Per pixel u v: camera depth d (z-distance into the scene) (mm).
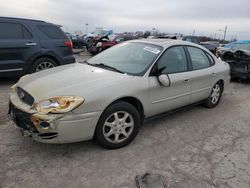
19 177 2703
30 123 2902
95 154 3223
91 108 2980
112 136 3336
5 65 6160
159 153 3324
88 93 2990
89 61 4367
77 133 2961
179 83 4090
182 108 4484
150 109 3742
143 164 3049
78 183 2658
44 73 3746
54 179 2703
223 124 4434
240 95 6578
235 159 3248
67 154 3193
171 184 2695
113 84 3236
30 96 3078
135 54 4094
